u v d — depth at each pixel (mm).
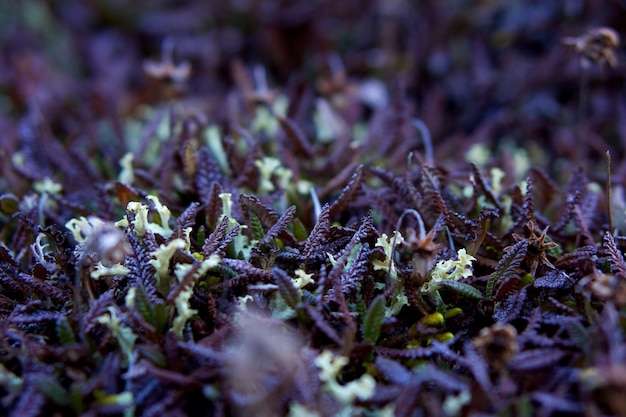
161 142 359
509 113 415
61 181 345
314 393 252
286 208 313
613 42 318
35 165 349
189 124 344
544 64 421
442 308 281
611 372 242
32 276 285
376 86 442
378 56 467
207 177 312
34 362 265
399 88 378
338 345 267
